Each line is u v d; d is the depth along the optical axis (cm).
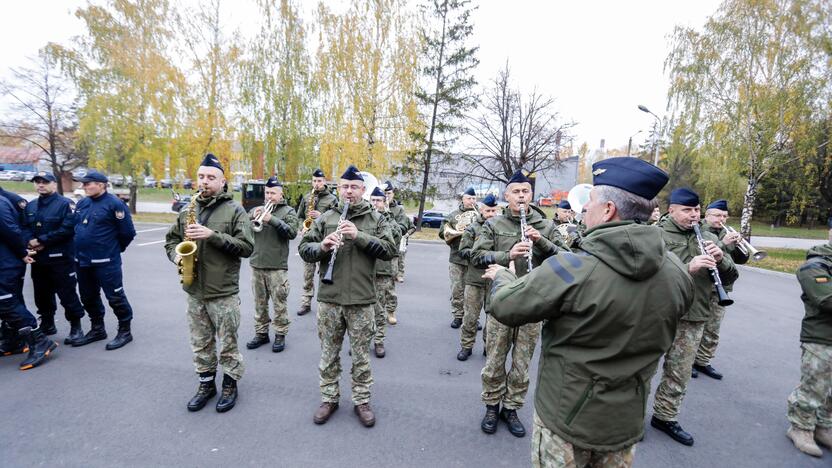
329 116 1570
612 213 149
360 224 306
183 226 332
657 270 133
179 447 260
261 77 1534
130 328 439
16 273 358
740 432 308
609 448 143
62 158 1977
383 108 1568
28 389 325
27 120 1758
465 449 271
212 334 315
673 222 356
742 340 527
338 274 288
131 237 423
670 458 272
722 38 1394
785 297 799
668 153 1728
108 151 1538
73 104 1772
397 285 764
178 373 361
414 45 1545
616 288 134
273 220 417
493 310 159
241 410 307
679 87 1504
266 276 422
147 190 3425
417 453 265
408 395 342
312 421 296
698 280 300
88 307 416
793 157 1516
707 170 1606
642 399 147
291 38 1538
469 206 586
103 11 1488
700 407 346
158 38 1545
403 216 671
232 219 316
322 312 295
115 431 274
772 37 1333
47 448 253
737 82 1385
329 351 297
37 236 405
